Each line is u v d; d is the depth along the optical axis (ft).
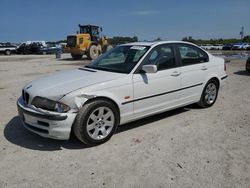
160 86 16.43
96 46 77.92
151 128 16.46
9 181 10.96
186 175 11.29
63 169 11.84
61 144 14.30
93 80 14.26
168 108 17.40
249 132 15.75
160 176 11.23
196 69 18.76
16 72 45.06
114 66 16.52
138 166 12.02
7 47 119.44
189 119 18.06
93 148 13.84
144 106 15.89
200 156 12.87
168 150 13.51
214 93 20.81
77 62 67.82
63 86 13.79
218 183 10.72
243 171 11.56
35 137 15.23
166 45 17.43
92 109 13.53
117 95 14.51
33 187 10.57
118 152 13.35
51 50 124.16
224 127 16.57
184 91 18.12
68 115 12.97
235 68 47.03
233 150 13.48
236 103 21.93
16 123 17.48
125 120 15.29
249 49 151.02
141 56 16.06
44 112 13.10
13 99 23.99
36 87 14.40
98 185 10.67
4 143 14.43
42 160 12.63
